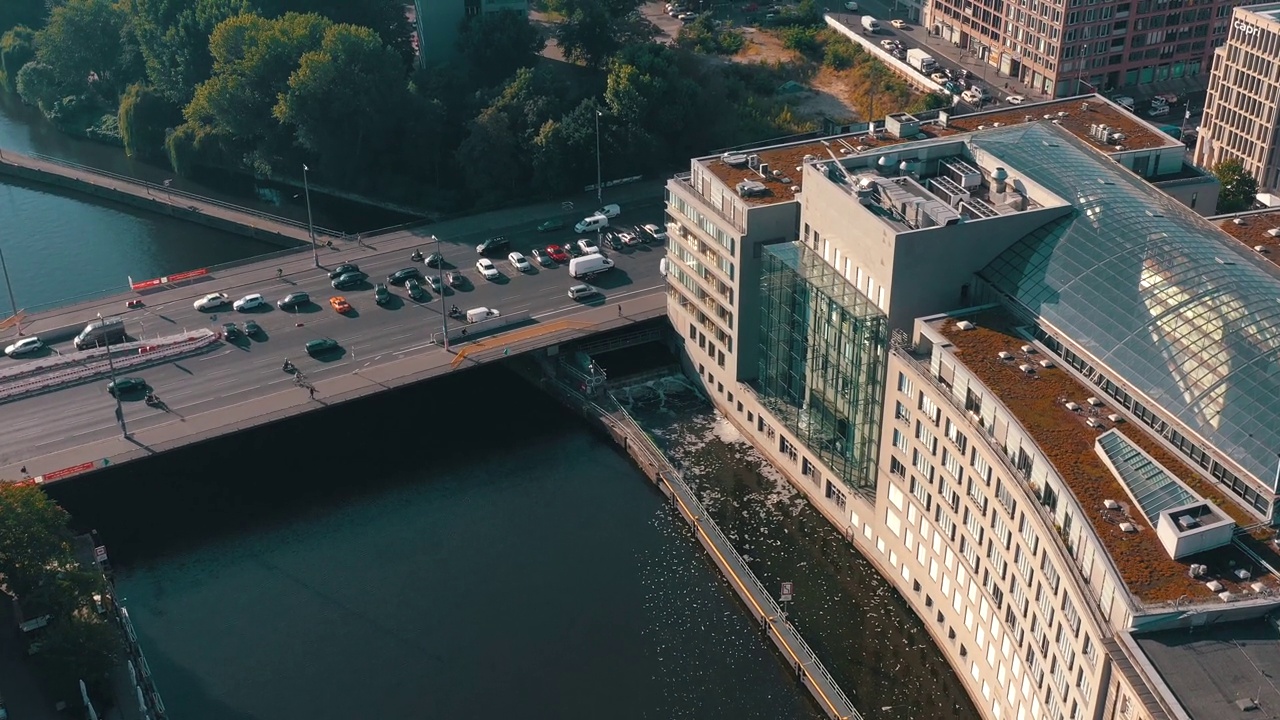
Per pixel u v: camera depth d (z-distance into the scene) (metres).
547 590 197.62
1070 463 155.62
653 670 183.12
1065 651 147.00
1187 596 136.12
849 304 193.88
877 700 178.38
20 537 180.75
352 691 180.12
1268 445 150.62
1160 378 163.62
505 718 175.38
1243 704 126.12
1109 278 178.12
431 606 194.75
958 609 178.62
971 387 171.25
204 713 176.62
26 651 181.00
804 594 196.62
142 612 194.25
